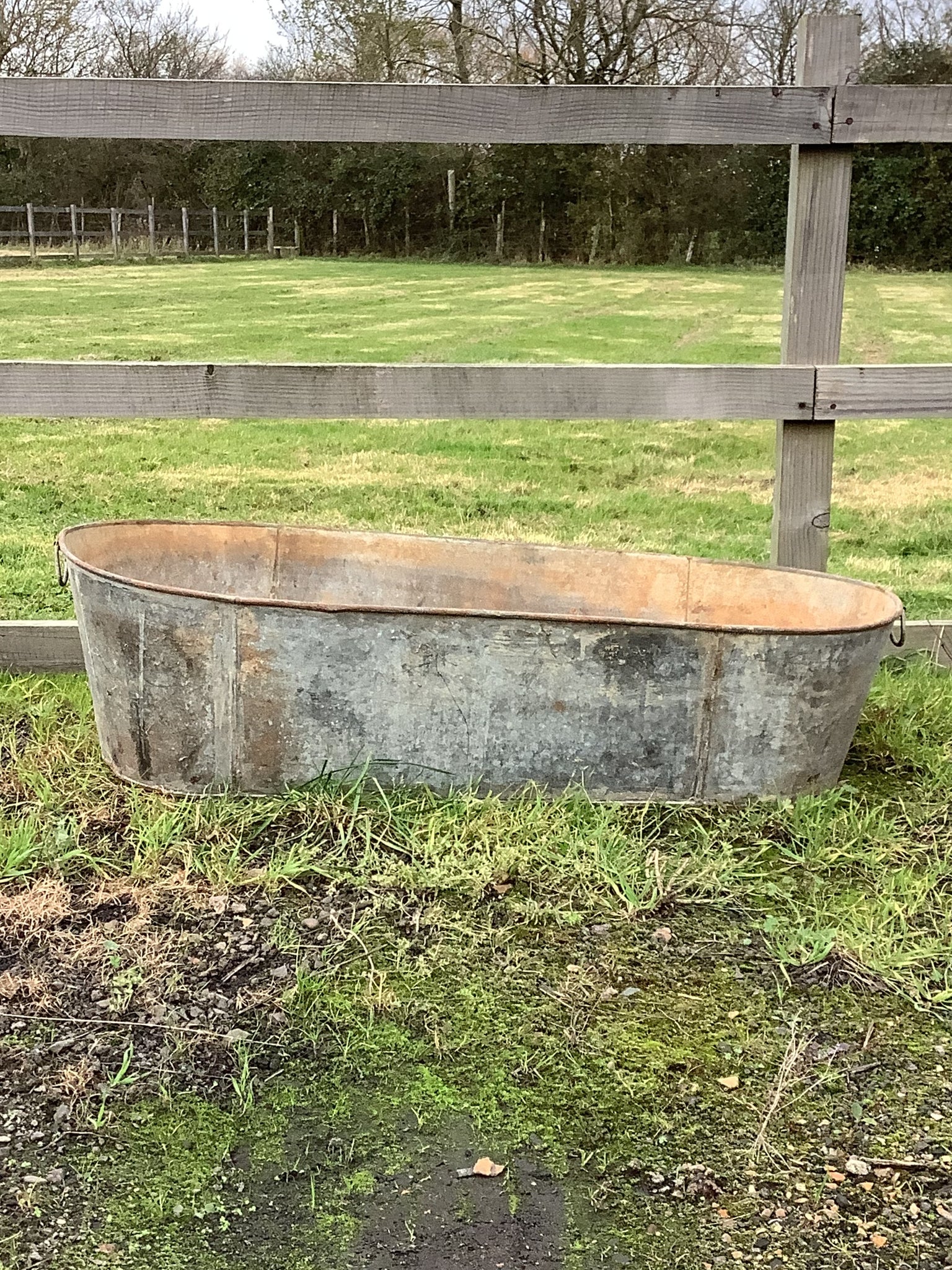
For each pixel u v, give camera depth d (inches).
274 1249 60.9
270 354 507.8
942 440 390.0
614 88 118.4
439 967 85.0
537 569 130.0
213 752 105.0
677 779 106.3
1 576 179.9
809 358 127.0
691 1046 77.3
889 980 84.6
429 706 103.7
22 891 91.7
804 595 120.9
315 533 129.7
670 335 631.8
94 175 1378.0
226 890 92.8
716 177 1248.2
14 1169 65.3
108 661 104.4
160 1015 78.3
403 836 100.4
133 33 1553.9
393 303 796.6
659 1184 65.9
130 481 277.9
